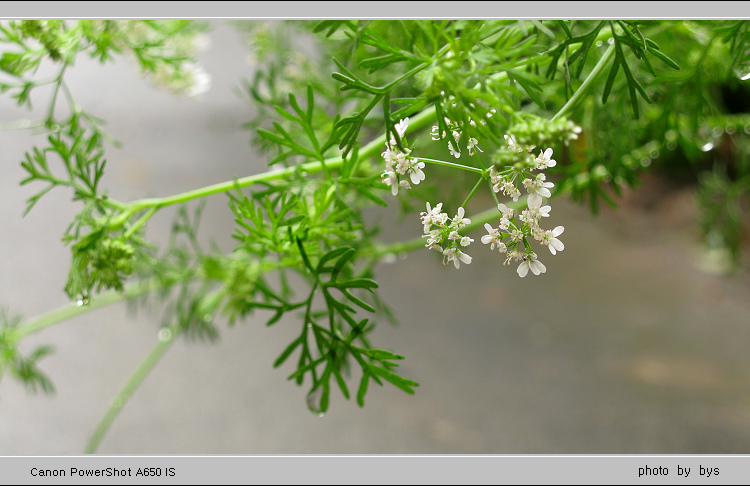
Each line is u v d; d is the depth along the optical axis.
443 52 0.30
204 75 0.44
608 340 0.70
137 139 1.13
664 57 0.32
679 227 0.93
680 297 0.77
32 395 0.60
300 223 0.35
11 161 1.01
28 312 0.70
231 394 0.63
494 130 0.30
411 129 0.34
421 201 0.49
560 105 0.41
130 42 0.38
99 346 0.69
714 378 0.62
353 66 0.45
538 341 0.71
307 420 0.59
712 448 0.53
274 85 0.47
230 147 1.12
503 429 0.58
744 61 0.34
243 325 0.75
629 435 0.56
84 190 0.35
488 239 0.30
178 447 0.54
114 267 0.35
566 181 0.42
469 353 0.69
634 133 0.40
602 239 0.93
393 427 0.58
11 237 0.84
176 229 0.45
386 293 0.81
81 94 1.25
